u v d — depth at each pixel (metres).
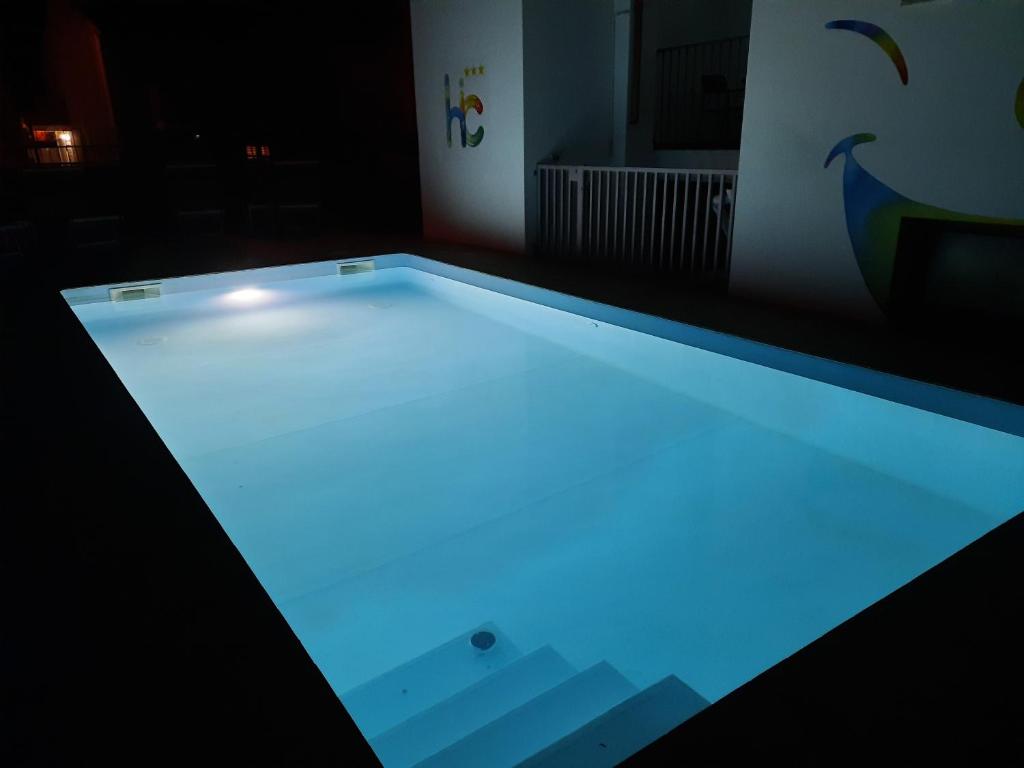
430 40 8.37
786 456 3.69
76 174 9.54
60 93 17.08
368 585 2.72
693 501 3.26
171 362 5.36
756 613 2.50
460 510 3.25
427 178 9.12
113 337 6.00
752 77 4.95
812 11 4.52
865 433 3.86
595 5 7.46
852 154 4.51
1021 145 3.79
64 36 15.91
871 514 3.12
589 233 7.14
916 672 1.65
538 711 1.97
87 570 2.11
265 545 3.01
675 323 4.82
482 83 7.75
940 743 1.45
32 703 1.61
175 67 13.34
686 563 2.80
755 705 1.56
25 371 3.88
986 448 3.35
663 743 1.46
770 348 4.23
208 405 4.53
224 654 1.76
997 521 3.03
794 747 1.44
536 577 2.74
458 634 2.44
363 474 3.61
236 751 1.47
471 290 7.04
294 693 1.62
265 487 3.49
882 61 4.24
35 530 2.33
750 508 3.19
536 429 4.11
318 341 5.86
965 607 1.88
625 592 2.63
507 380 4.92
